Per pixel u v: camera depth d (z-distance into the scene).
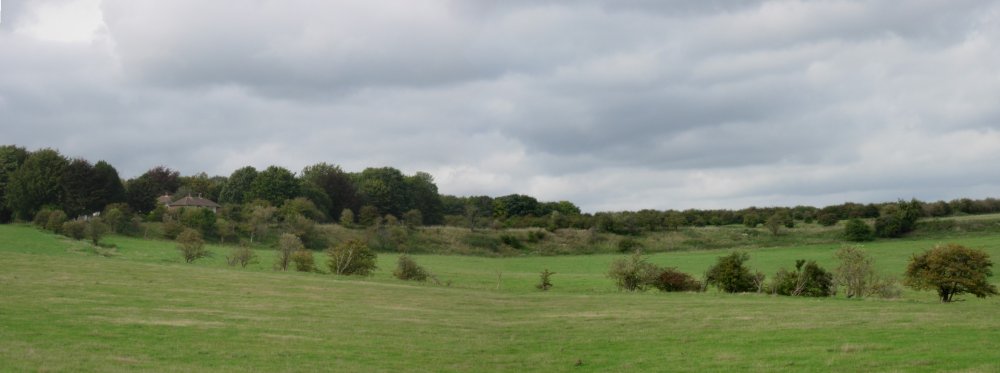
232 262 79.06
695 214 176.50
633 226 152.75
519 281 82.00
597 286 74.56
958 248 57.09
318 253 115.06
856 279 61.25
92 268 58.44
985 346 26.48
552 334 35.38
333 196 185.50
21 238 87.56
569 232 151.75
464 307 48.47
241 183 189.50
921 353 25.33
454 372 24.88
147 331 29.58
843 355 25.64
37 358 22.14
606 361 27.09
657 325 37.72
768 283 66.69
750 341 30.42
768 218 154.00
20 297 38.25
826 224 152.50
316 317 38.22
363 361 25.92
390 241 134.00
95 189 134.12
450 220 186.00
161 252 92.12
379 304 47.00
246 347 27.28
